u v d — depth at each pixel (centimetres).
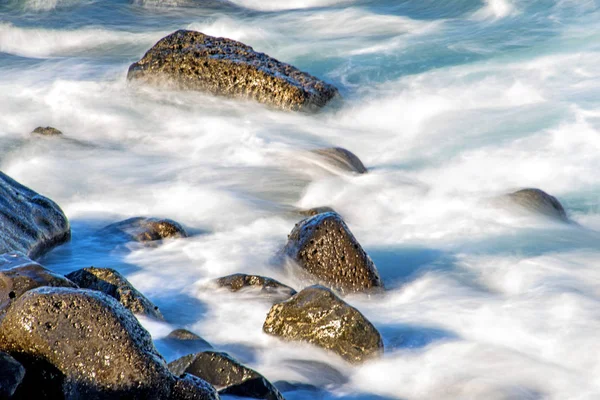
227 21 3903
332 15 4038
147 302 1331
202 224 1859
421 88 2859
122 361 937
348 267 1480
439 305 1435
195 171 2203
